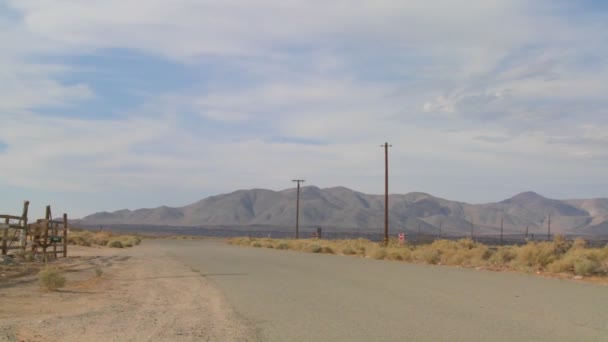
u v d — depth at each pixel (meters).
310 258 39.47
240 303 15.66
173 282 21.75
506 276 23.80
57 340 10.56
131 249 57.69
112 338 10.80
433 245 44.53
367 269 28.11
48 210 33.97
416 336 10.81
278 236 187.25
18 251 32.56
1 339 10.27
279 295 17.33
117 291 18.78
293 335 11.04
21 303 15.45
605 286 19.59
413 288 19.02
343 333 11.17
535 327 11.70
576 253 27.28
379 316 13.16
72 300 16.42
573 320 12.54
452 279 22.36
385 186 57.06
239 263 33.28
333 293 17.72
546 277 23.41
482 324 12.06
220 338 10.81
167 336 11.02
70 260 34.56
